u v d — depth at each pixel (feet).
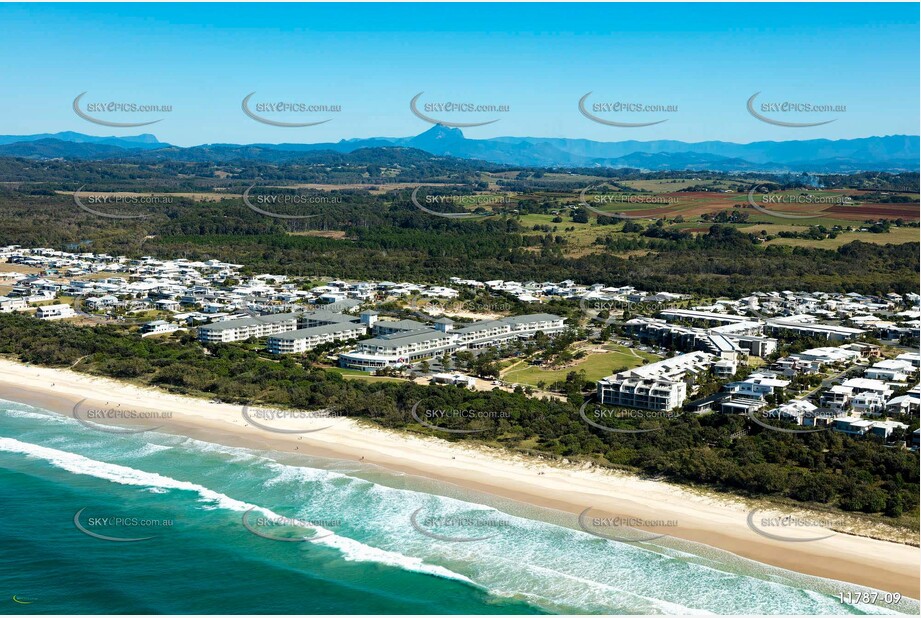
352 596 346.54
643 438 490.49
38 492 447.83
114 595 348.59
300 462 489.26
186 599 345.72
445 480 458.09
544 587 351.46
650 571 362.33
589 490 439.22
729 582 352.08
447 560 375.04
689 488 435.53
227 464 488.44
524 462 475.72
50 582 359.25
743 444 470.80
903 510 402.11
